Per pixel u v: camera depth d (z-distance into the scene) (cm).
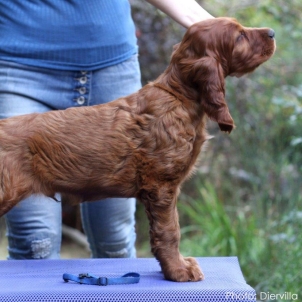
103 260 422
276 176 760
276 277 624
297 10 902
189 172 379
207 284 349
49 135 364
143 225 918
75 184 367
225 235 746
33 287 344
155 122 363
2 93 447
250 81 866
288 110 817
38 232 447
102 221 491
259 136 797
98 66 462
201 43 378
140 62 848
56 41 451
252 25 923
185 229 838
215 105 368
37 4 450
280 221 683
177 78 379
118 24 466
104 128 366
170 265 362
